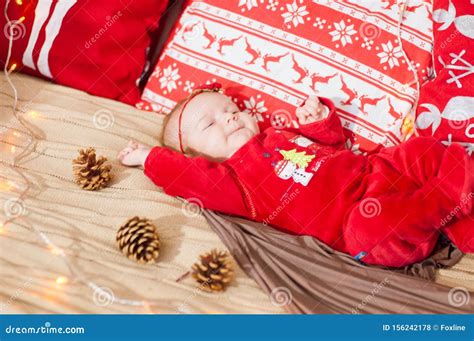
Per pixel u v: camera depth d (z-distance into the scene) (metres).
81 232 1.24
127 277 1.17
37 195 1.31
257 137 1.43
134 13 1.57
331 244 1.31
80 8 1.54
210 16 1.61
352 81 1.53
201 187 1.35
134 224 1.20
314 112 1.43
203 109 1.45
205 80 1.58
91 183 1.33
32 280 1.14
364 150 1.51
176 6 1.73
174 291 1.17
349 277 1.21
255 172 1.37
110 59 1.57
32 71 1.58
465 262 1.28
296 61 1.55
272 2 1.59
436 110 1.46
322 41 1.56
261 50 1.57
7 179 1.33
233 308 1.17
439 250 1.29
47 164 1.39
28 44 1.54
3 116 1.47
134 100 1.62
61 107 1.51
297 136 1.46
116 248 1.24
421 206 1.21
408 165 1.29
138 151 1.40
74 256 1.18
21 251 1.18
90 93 1.58
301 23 1.57
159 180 1.37
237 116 1.45
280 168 1.36
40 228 1.22
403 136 1.52
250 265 1.22
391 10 1.59
